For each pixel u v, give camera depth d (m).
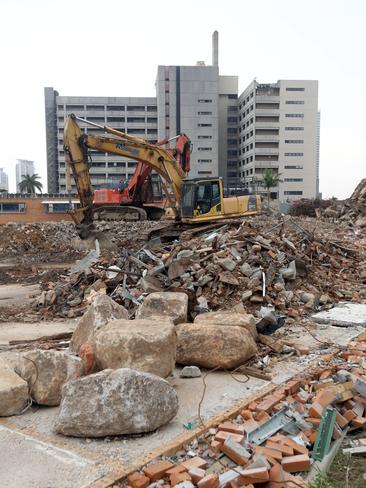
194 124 96.75
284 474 4.14
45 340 8.66
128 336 5.66
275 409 5.43
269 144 97.19
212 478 3.95
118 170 98.81
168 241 19.28
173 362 5.94
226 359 6.52
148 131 101.25
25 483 3.97
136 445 4.59
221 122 107.00
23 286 16.33
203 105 96.69
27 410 5.43
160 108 96.50
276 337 8.19
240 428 4.84
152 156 20.70
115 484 3.98
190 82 96.12
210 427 4.95
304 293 10.40
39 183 95.31
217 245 11.50
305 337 8.27
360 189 32.12
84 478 4.03
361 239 20.19
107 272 11.50
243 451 4.42
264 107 96.12
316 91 96.31
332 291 11.30
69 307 11.29
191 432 4.83
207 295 9.75
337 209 31.84
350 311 9.89
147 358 5.62
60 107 99.94
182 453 4.55
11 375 5.59
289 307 9.82
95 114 100.19
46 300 11.75
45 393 5.45
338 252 14.12
